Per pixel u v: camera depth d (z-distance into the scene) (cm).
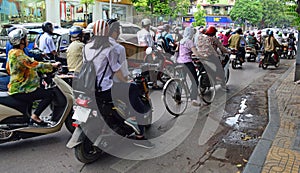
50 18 1909
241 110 678
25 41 452
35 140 495
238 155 447
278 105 692
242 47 1329
